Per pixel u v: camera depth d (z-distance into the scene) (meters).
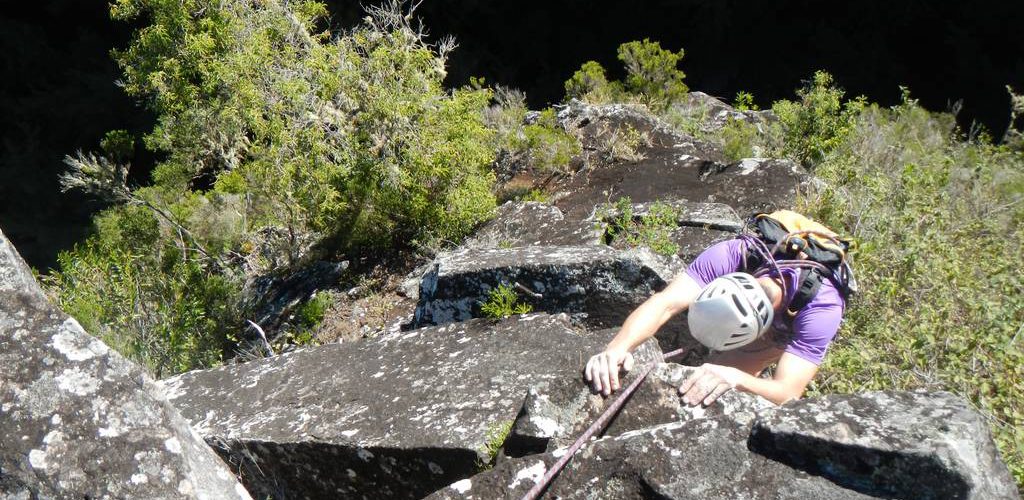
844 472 2.40
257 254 8.40
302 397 4.34
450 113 7.24
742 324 2.89
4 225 17.42
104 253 7.47
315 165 7.19
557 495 2.67
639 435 2.67
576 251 5.14
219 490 2.71
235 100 7.64
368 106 7.10
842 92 8.98
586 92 11.46
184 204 8.80
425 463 3.67
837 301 3.09
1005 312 4.25
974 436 2.36
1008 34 20.50
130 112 19.88
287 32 7.85
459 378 4.10
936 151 8.45
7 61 20.91
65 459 2.53
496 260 5.20
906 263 5.00
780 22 21.50
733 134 9.09
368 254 7.52
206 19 7.80
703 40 21.47
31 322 2.73
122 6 8.30
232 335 6.91
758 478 2.47
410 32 7.46
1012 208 6.59
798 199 6.66
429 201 7.34
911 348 4.11
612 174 8.07
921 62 21.28
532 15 21.31
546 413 2.99
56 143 19.81
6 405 2.60
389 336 4.70
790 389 2.98
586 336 4.27
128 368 2.69
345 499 3.98
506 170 8.62
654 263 4.89
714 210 6.34
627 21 21.44
